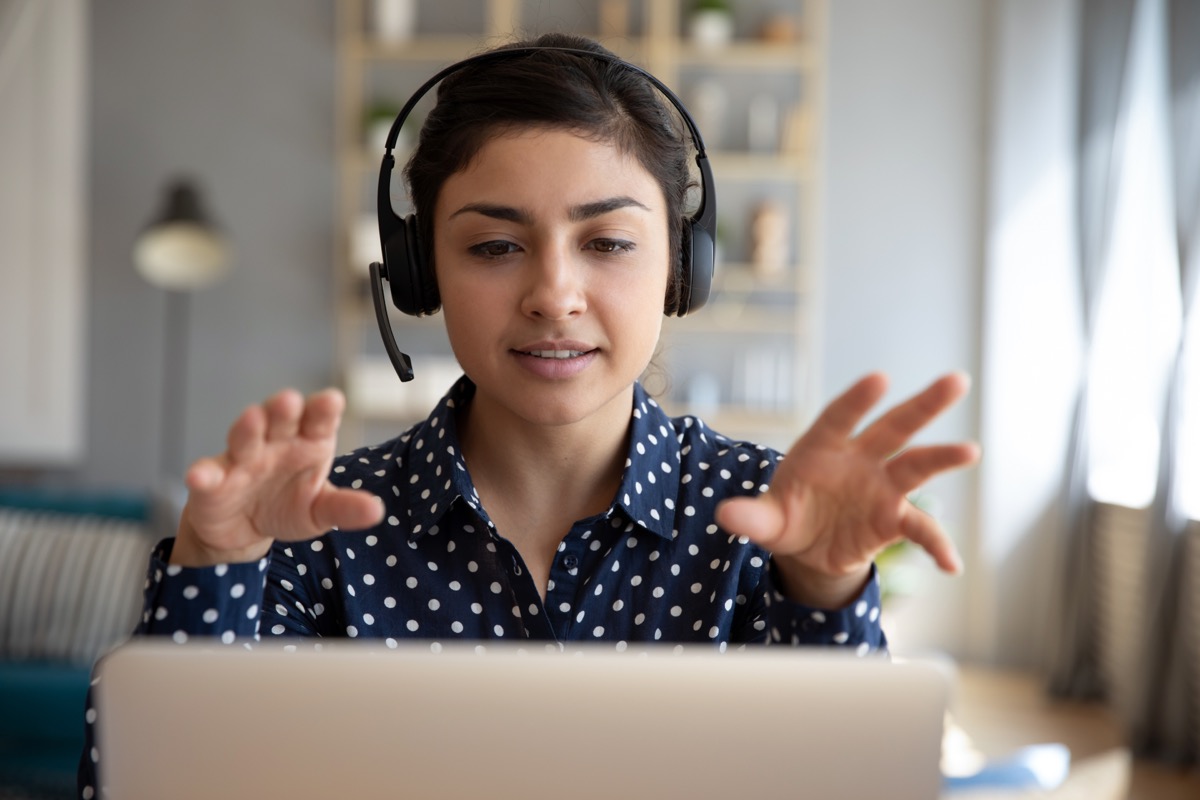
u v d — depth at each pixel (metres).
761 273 5.25
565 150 0.94
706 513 1.09
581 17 5.20
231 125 5.37
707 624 1.06
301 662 0.65
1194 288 3.87
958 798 2.70
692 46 5.14
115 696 0.65
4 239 4.98
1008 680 4.95
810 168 5.16
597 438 1.06
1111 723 4.35
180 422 5.40
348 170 5.25
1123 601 4.45
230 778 0.65
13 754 2.99
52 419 5.02
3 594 3.34
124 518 3.80
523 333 0.96
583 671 0.65
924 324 5.31
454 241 0.97
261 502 0.81
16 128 4.96
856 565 0.80
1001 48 5.14
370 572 1.07
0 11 4.94
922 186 5.30
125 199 5.36
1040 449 5.11
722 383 5.38
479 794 0.65
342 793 0.65
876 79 5.31
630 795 0.65
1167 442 3.93
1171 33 3.90
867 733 0.65
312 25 5.36
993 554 5.14
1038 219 5.09
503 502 1.08
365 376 5.20
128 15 5.34
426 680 0.65
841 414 0.77
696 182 1.18
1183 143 3.87
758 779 0.65
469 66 1.00
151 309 5.39
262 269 5.39
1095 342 4.61
